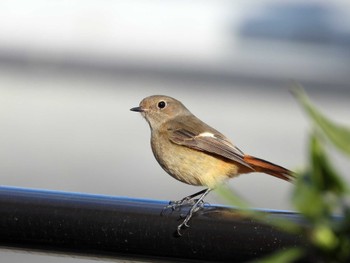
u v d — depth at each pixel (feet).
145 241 14.53
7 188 15.39
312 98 58.44
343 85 59.98
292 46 62.54
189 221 14.14
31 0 65.36
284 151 48.16
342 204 7.54
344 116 55.83
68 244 14.93
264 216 8.30
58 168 46.03
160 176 45.09
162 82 60.95
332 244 7.66
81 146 48.55
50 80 58.80
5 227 15.10
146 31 64.64
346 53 62.13
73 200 14.93
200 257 14.25
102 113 53.62
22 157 47.06
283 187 43.55
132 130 50.96
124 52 62.90
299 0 64.85
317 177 7.43
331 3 64.69
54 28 63.98
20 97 55.31
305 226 7.86
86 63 61.72
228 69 61.77
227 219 13.99
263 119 53.11
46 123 51.67
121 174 45.34
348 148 7.32
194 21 65.41
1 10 64.85
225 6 66.23
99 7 66.03
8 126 50.80
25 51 61.98
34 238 14.98
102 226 14.69
